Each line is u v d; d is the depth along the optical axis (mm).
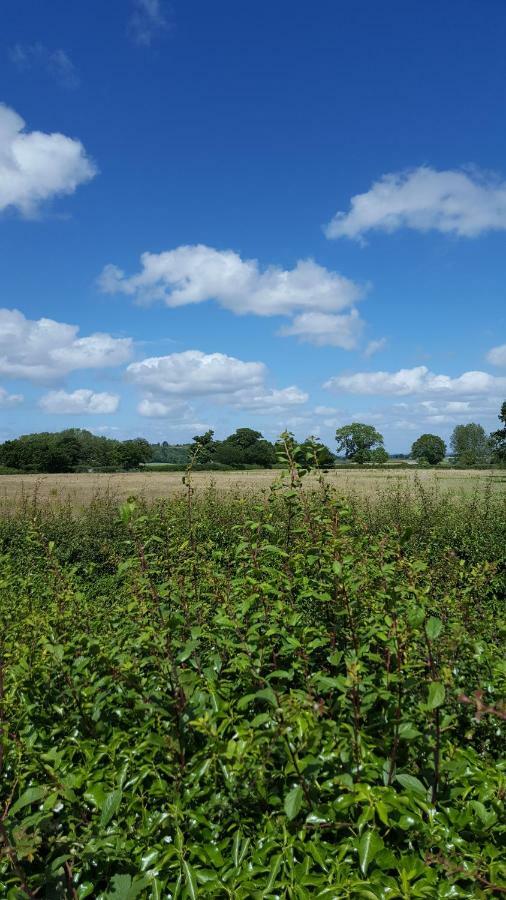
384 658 3389
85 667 3375
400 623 3027
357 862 2400
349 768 2639
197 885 2334
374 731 2865
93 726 3184
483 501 13266
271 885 2246
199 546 5328
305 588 3582
